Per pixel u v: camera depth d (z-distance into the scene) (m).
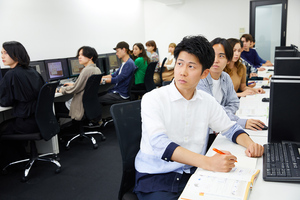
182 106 1.19
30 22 3.79
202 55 1.04
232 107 1.81
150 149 1.19
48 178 2.45
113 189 2.23
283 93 1.20
